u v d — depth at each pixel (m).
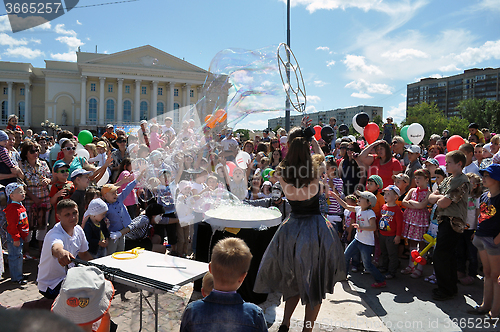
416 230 3.92
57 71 47.41
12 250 3.70
